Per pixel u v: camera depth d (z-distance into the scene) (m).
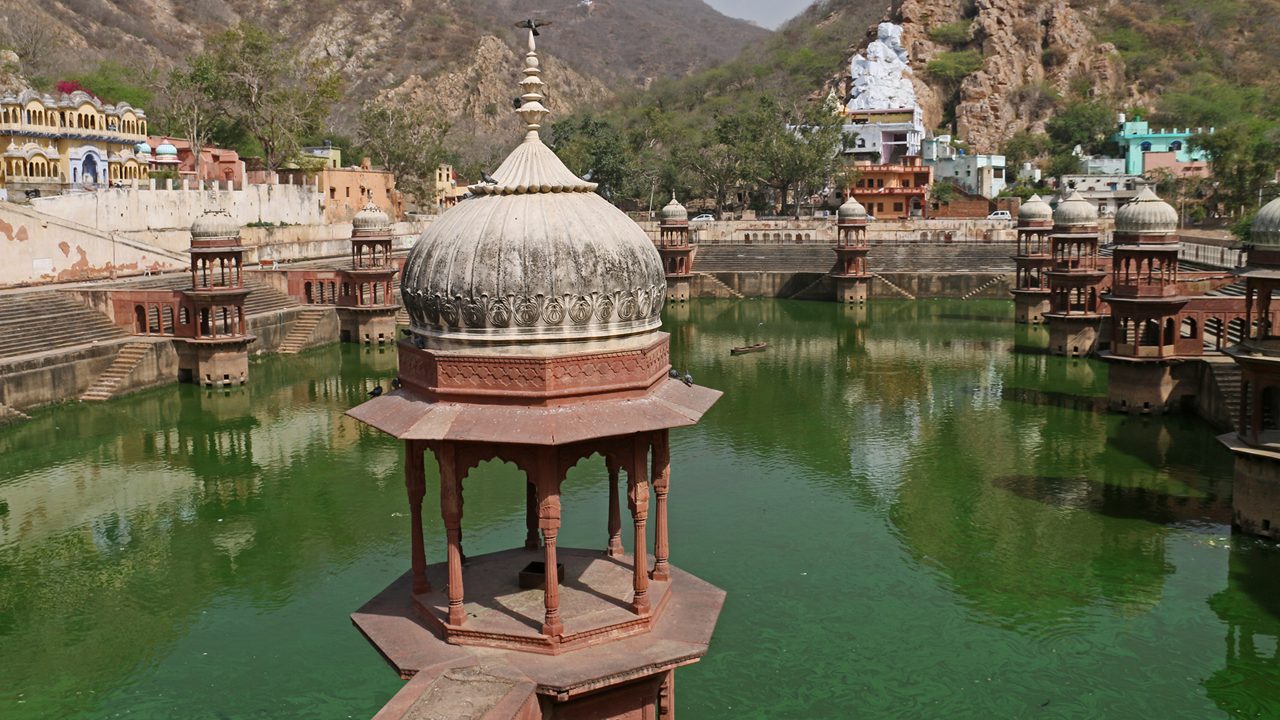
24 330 34.59
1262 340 19.66
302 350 44.69
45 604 18.25
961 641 16.39
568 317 10.20
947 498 23.66
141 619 17.58
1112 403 31.61
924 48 112.56
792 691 14.84
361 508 23.36
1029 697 14.66
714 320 56.69
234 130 75.12
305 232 62.91
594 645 10.16
